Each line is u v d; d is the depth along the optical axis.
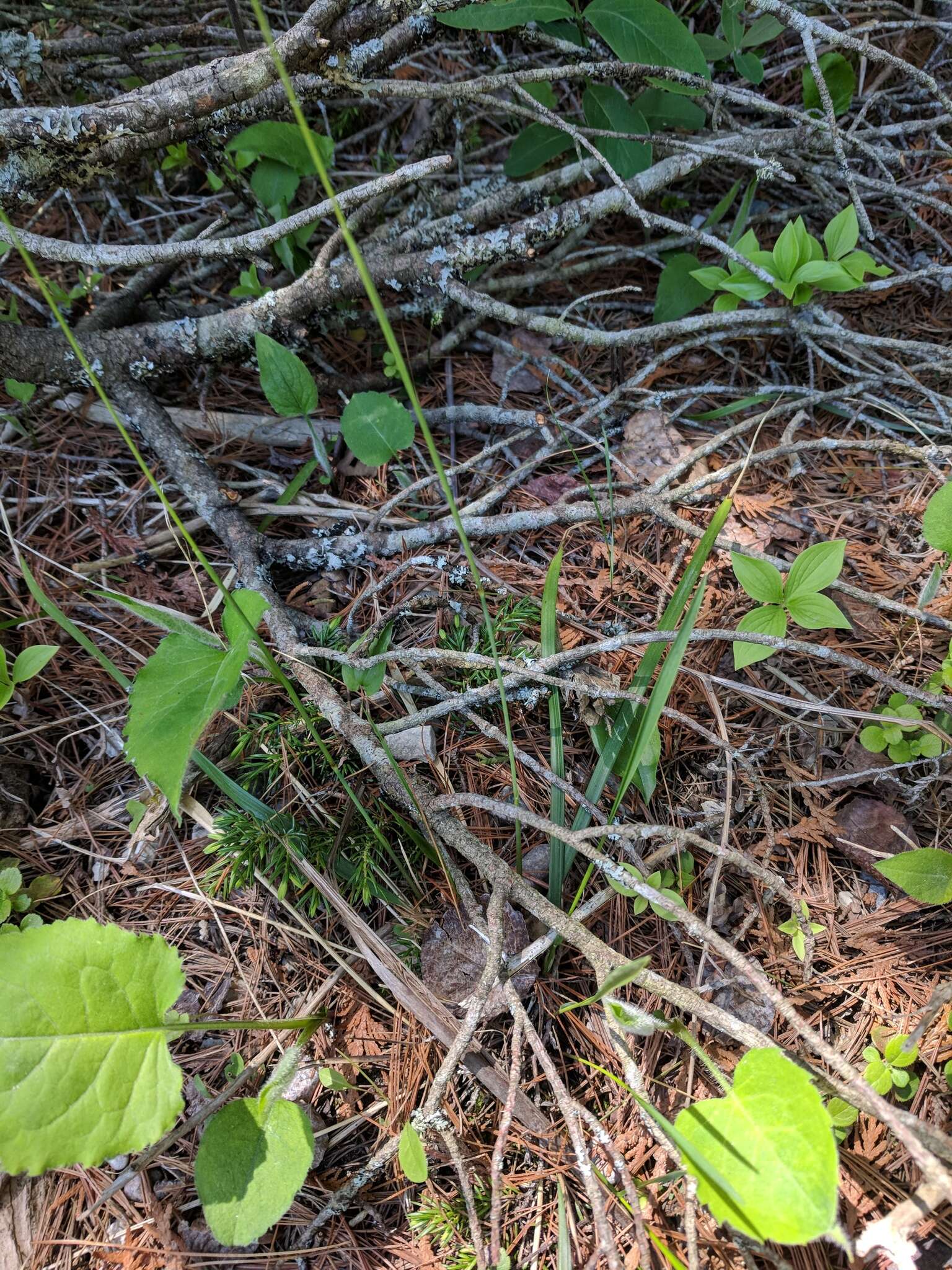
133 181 0.64
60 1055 0.32
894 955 0.40
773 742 0.45
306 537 0.53
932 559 0.50
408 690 0.45
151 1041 0.34
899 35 0.67
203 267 0.62
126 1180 0.36
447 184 0.65
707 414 0.56
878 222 0.65
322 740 0.44
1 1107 0.31
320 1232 0.37
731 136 0.60
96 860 0.44
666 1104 0.38
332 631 0.47
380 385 0.59
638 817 0.44
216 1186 0.34
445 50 0.65
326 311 0.57
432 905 0.42
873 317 0.61
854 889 0.42
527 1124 0.37
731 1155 0.31
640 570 0.51
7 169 0.47
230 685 0.35
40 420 0.56
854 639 0.48
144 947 0.35
